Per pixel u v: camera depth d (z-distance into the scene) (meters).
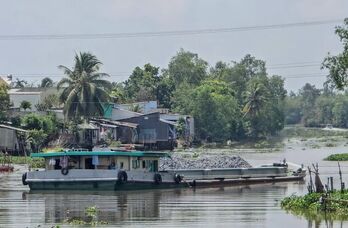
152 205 113.75
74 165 136.12
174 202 117.88
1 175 172.00
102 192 131.38
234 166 177.25
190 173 147.00
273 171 157.25
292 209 107.12
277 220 96.19
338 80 110.19
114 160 135.88
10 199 122.38
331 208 102.44
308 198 108.12
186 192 134.75
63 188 133.12
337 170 189.12
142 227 91.19
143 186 135.00
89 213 104.56
